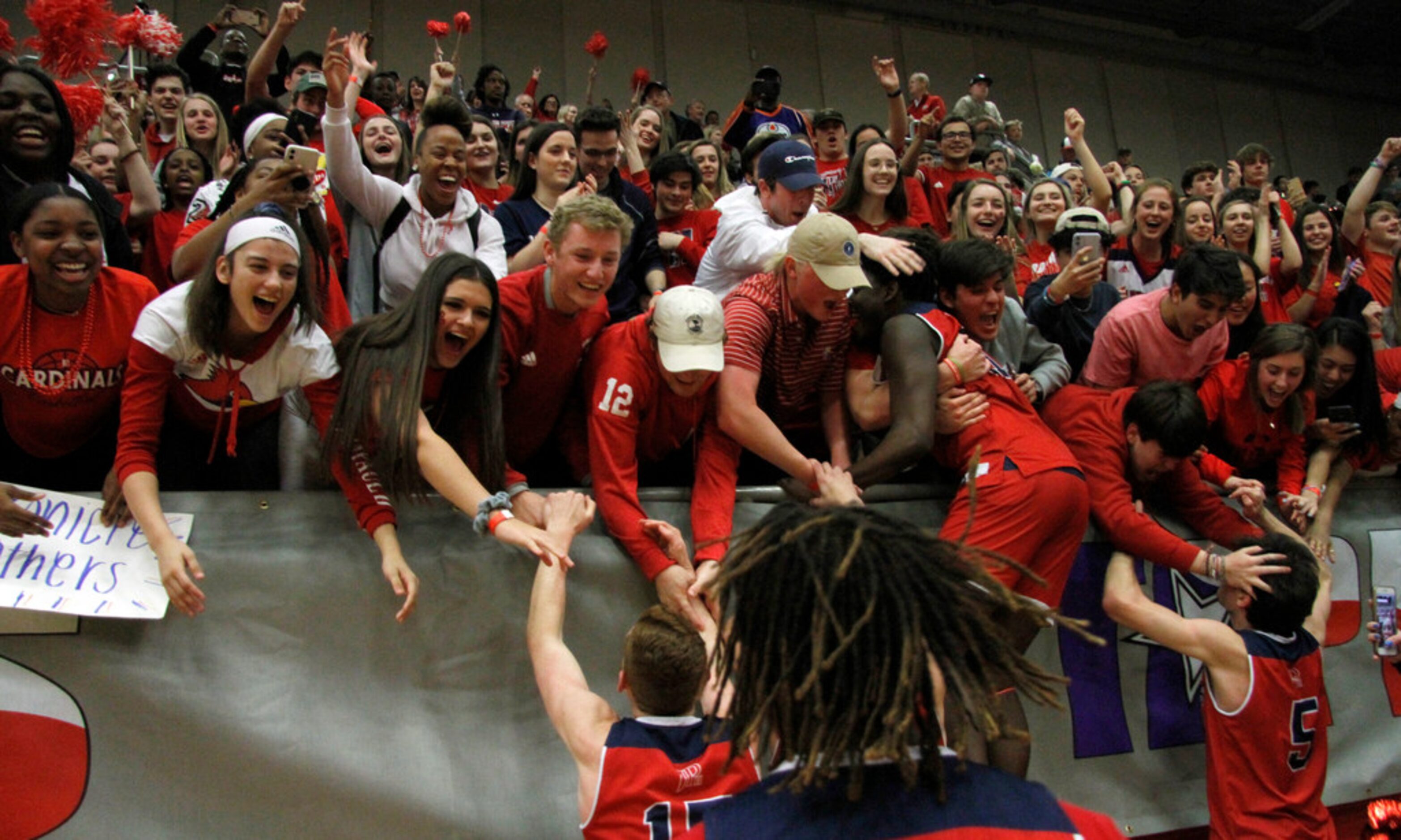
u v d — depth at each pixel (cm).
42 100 300
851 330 319
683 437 304
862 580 123
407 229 362
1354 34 1908
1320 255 559
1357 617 390
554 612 231
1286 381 352
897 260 316
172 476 275
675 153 485
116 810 231
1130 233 489
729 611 251
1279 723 296
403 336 255
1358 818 367
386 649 259
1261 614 306
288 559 258
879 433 348
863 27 1600
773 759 133
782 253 306
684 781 199
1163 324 356
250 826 238
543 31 1384
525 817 258
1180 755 342
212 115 504
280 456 283
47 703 232
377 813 248
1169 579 355
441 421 278
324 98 552
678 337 274
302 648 253
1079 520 301
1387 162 605
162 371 248
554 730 268
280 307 246
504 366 288
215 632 248
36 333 254
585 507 261
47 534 239
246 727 243
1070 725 330
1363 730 376
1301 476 378
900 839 112
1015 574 290
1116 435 335
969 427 311
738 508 308
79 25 410
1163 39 1834
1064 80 1739
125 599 240
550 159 407
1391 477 416
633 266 437
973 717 124
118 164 493
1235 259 342
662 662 205
